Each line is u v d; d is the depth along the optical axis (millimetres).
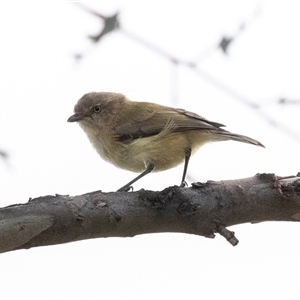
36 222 7043
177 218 7719
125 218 7520
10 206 7152
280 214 8070
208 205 7781
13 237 6945
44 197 7344
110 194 7629
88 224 7344
